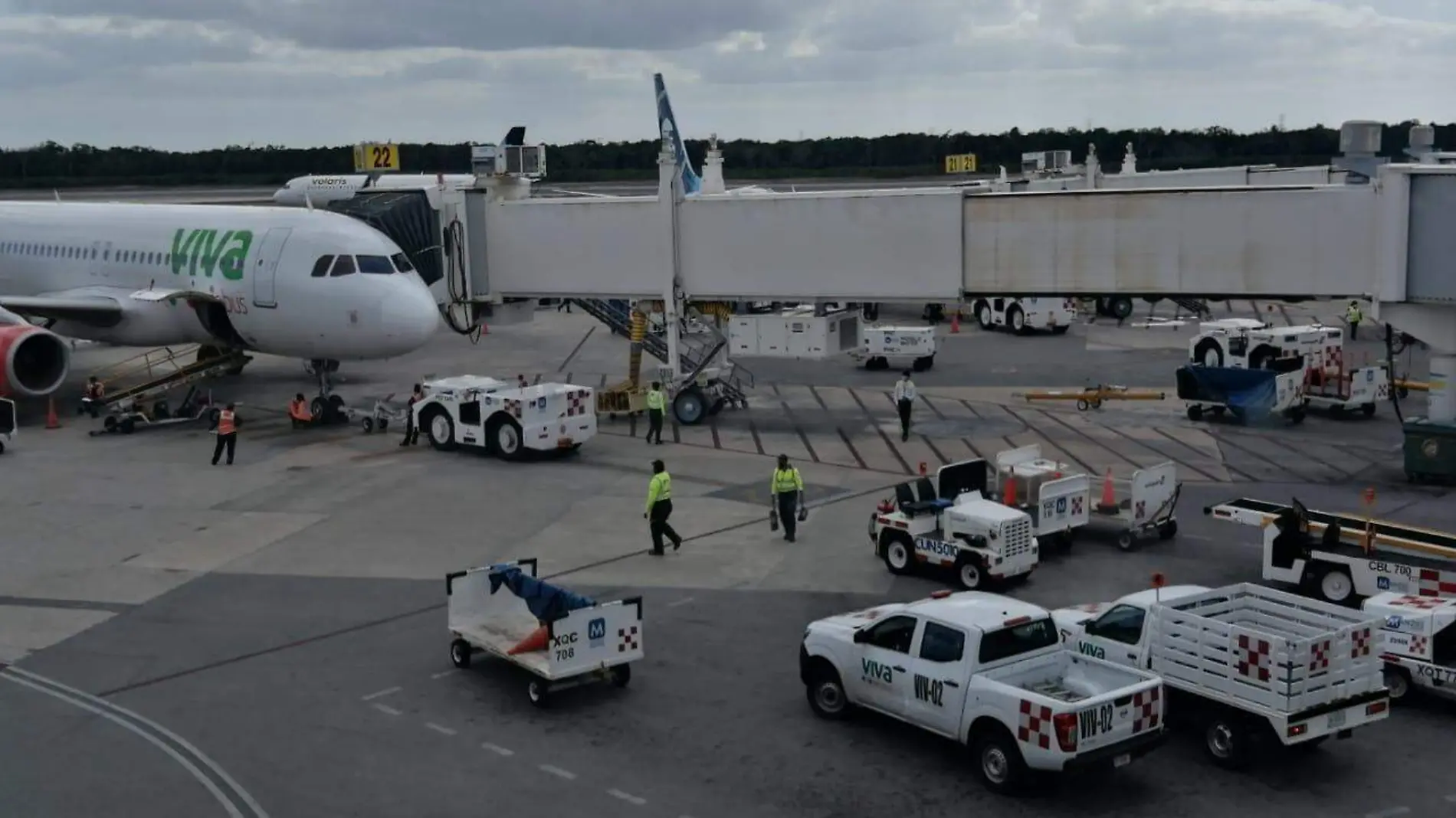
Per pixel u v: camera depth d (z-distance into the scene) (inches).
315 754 759.7
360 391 1985.7
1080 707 663.8
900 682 754.2
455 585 893.2
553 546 1171.3
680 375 1742.1
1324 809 679.7
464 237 1806.1
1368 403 1743.4
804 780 719.7
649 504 1131.3
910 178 7190.0
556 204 1770.4
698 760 748.0
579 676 830.5
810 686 815.1
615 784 717.3
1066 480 1122.0
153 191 6870.1
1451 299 1314.0
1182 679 747.4
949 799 696.4
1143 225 1473.9
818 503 1317.7
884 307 3265.3
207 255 1756.9
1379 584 950.4
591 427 1547.7
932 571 1079.0
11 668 898.1
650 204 1707.7
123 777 731.4
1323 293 1401.3
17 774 734.5
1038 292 1537.9
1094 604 903.1
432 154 7352.4
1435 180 1307.8
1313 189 1385.3
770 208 1649.9
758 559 1129.4
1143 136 7322.8
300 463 1509.6
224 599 1040.2
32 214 2052.2
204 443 1626.5
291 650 928.9
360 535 1213.1
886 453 1549.0
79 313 1763.0
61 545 1190.3
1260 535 1186.6
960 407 1850.4
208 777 730.8
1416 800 689.6
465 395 1545.3
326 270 1632.6
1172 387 1989.4
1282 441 1596.9
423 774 731.4
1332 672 711.7
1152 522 1157.1
